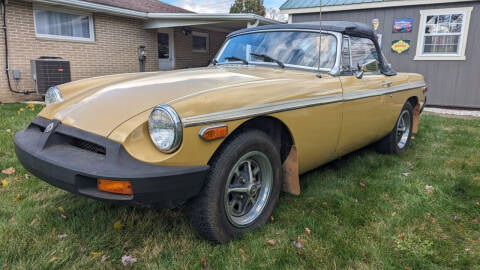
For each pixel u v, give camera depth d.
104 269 1.91
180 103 1.82
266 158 2.32
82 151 1.95
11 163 3.32
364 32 3.28
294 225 2.41
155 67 11.31
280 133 2.47
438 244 2.22
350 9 9.52
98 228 2.29
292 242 2.23
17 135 2.34
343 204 2.73
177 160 1.78
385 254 2.10
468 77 8.77
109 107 2.05
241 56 3.34
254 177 2.36
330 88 2.71
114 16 9.76
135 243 2.16
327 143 2.81
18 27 7.82
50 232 2.21
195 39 13.30
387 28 9.35
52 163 1.86
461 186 3.12
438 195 2.97
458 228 2.44
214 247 2.12
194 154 1.83
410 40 9.16
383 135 3.89
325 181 3.25
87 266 1.93
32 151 2.02
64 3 8.13
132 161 1.74
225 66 3.23
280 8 10.33
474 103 8.83
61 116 2.15
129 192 1.71
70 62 8.91
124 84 2.43
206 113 1.87
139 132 1.81
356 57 3.20
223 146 2.05
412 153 4.36
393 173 3.55
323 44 2.99
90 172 1.72
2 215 2.41
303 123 2.48
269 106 2.20
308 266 1.99
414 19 8.99
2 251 2.00
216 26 12.58
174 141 1.74
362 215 2.58
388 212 2.66
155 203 1.81
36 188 2.83
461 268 2.00
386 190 3.09
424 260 2.05
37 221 2.36
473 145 4.75
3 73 7.74
